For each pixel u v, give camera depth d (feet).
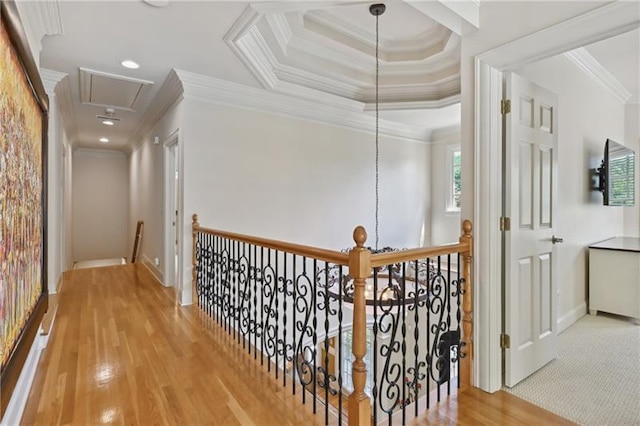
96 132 20.25
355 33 11.23
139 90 12.96
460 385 7.13
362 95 15.30
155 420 5.68
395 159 18.10
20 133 4.95
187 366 7.57
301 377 6.93
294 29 10.49
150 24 8.45
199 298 12.21
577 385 7.13
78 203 26.61
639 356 8.53
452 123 17.69
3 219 4.12
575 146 10.90
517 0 6.31
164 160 14.82
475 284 7.04
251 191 13.21
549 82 9.45
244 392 6.59
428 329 6.64
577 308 11.23
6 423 4.96
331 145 15.48
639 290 10.80
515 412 6.14
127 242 27.99
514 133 7.07
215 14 8.07
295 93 13.58
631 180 13.94
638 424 5.82
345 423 5.71
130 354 8.11
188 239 12.14
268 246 7.69
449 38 11.15
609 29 5.52
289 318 14.20
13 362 4.48
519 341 7.27
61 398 6.25
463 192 7.28
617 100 13.88
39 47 8.01
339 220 15.79
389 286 6.48
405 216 18.54
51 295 12.71
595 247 11.64
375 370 5.74
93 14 7.93
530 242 7.56
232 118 12.74
